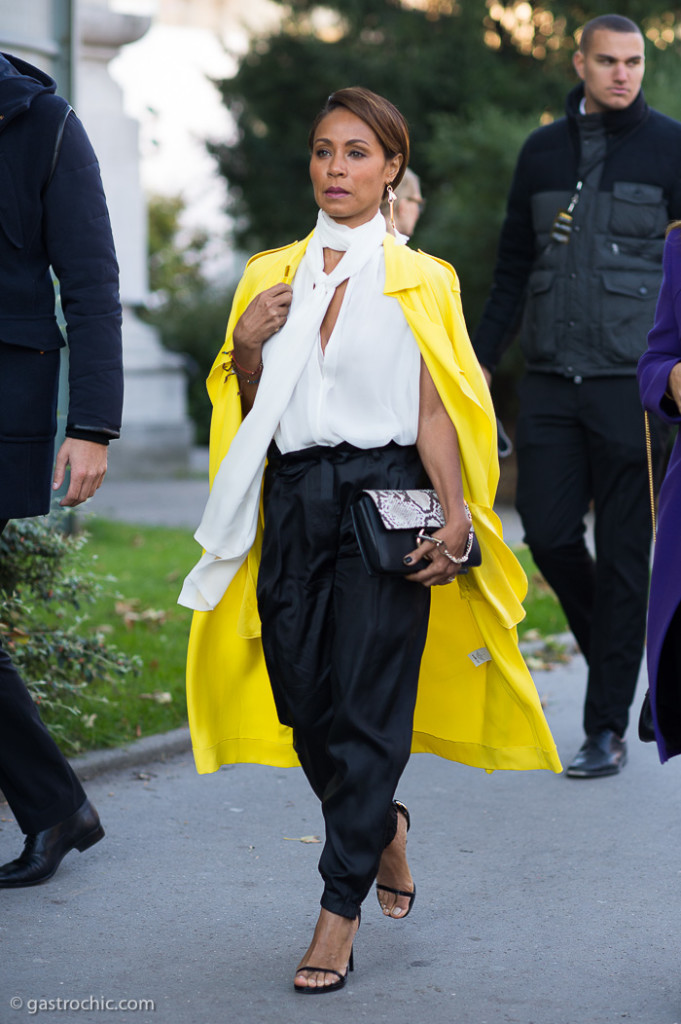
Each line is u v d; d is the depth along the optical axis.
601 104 8.75
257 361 5.64
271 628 5.59
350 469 5.43
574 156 8.90
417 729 6.20
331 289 5.51
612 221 8.75
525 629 13.09
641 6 30.53
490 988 5.48
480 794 8.30
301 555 5.49
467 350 5.67
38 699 8.45
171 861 7.01
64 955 5.78
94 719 9.12
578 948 5.91
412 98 33.31
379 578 5.36
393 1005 5.31
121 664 8.97
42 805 6.63
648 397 5.86
